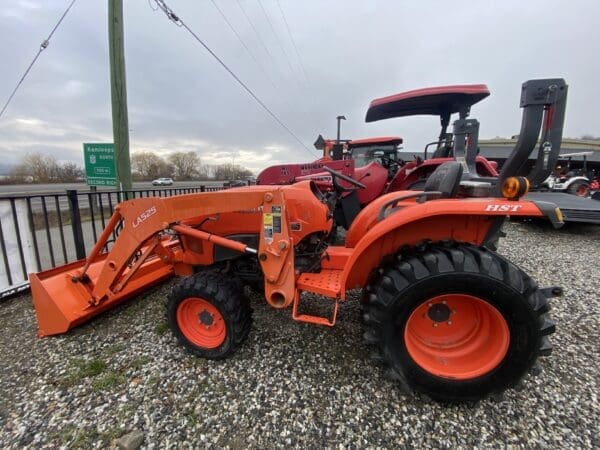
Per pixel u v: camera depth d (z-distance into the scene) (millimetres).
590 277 3262
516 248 4496
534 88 1435
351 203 3611
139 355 2033
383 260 1785
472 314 1613
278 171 4504
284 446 1396
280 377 1808
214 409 1595
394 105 4164
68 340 2211
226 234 2156
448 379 1546
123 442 1386
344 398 1649
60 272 2395
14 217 2939
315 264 2088
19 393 1726
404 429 1468
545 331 1454
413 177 4684
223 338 1950
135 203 1988
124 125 4359
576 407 1560
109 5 4102
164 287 3053
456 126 3740
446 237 1767
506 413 1541
